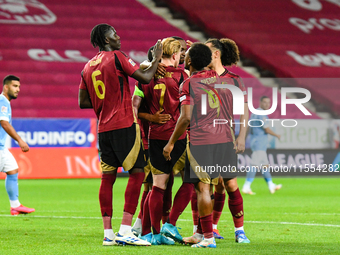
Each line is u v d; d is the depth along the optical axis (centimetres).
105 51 1566
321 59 7619
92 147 5353
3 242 1616
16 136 2578
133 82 6575
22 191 4112
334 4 8106
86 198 3538
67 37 7281
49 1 7444
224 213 2655
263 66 7550
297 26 7881
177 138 1541
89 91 1576
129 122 1540
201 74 1559
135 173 1556
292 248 1480
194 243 1608
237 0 7869
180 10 7694
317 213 2625
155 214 1614
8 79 2634
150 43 7412
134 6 7625
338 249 1459
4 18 7238
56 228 2030
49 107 6656
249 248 1478
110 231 1537
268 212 2678
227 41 1702
